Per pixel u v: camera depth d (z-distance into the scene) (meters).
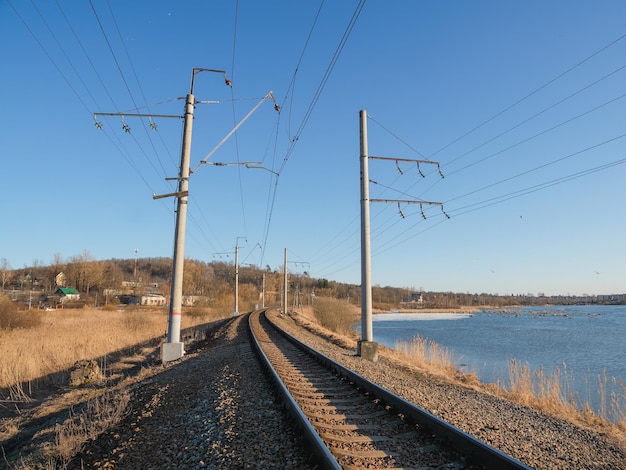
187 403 8.82
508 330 59.25
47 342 22.36
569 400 14.04
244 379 10.53
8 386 15.25
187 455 5.81
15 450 8.05
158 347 25.06
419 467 5.17
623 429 10.10
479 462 5.23
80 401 12.02
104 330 29.84
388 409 7.78
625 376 21.81
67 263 119.94
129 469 5.64
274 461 5.32
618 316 102.56
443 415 7.82
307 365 13.77
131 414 8.52
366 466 5.18
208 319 58.88
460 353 32.22
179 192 17.59
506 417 8.54
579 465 6.01
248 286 120.25
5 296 33.34
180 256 17.56
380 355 20.00
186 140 17.97
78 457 6.52
